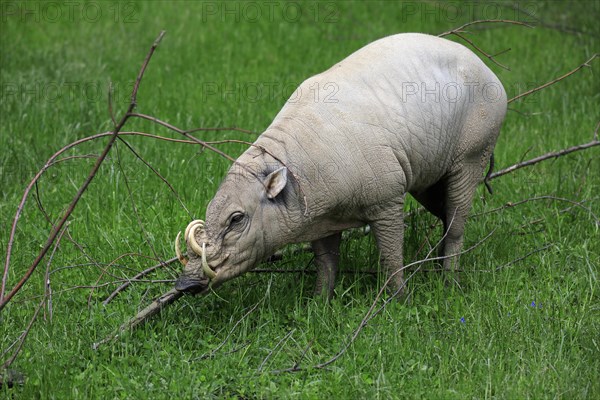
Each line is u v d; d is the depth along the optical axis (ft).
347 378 40.32
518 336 44.06
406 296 47.50
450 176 49.14
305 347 43.37
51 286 48.85
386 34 98.32
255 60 90.43
